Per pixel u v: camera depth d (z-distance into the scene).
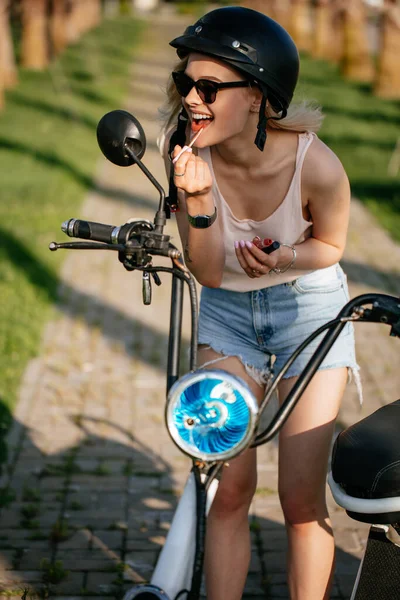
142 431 4.94
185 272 2.13
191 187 2.27
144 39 37.41
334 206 2.65
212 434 1.85
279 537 3.88
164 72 24.84
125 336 6.49
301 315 2.79
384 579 2.32
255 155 2.60
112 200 11.02
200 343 2.92
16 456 4.59
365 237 9.45
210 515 2.88
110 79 22.89
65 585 3.50
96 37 37.25
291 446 2.73
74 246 2.08
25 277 7.70
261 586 3.54
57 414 5.12
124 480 4.38
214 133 2.45
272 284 2.78
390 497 2.18
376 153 14.34
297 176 2.61
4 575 3.56
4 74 20.67
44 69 24.69
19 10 24.58
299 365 2.78
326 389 2.72
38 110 17.91
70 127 16.30
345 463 2.25
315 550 2.78
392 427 2.31
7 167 12.72
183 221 2.70
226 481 2.80
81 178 12.24
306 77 24.03
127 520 4.02
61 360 5.96
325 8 29.00
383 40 20.55
